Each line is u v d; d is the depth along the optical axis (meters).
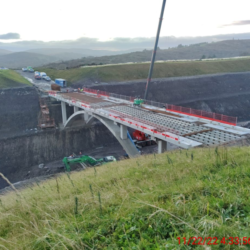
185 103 58.16
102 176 8.16
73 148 38.34
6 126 39.72
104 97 38.06
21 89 48.97
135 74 70.38
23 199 6.41
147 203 4.35
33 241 3.95
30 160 34.75
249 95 64.62
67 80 65.31
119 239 3.65
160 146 17.72
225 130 16.81
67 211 5.11
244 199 4.00
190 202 4.22
